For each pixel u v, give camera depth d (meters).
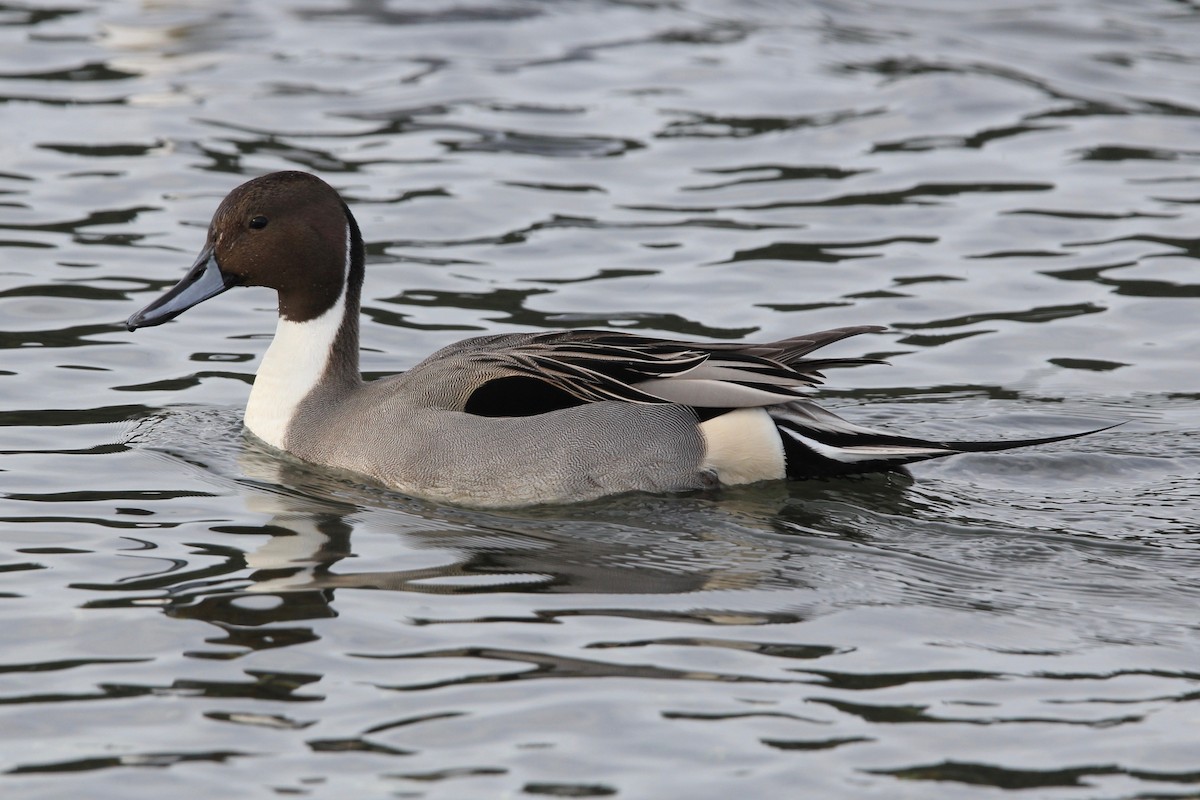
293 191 13.33
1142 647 9.65
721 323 16.02
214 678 9.09
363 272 13.67
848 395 14.54
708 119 21.28
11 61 22.41
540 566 10.81
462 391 12.54
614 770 8.21
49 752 8.34
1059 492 12.34
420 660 9.31
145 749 8.38
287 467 12.84
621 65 23.14
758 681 9.14
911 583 10.60
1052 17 25.36
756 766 8.26
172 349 15.37
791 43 24.16
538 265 17.30
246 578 10.45
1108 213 18.66
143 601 10.05
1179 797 8.03
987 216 18.61
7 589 10.18
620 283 16.89
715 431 12.32
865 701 8.94
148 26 24.06
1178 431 13.61
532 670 9.22
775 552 11.13
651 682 9.09
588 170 19.72
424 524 11.64
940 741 8.53
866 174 19.73
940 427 13.76
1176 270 17.22
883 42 24.25
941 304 16.56
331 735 8.51
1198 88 22.36
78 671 9.15
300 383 13.30
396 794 7.99
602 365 12.42
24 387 14.18
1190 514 11.89
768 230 18.27
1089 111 21.62
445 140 20.44
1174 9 25.78
